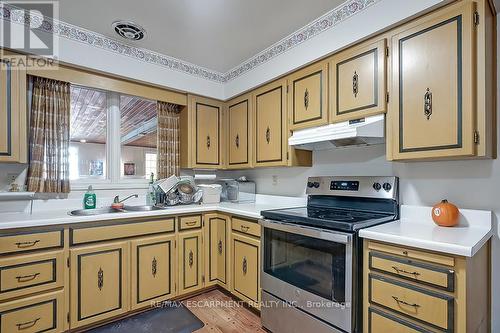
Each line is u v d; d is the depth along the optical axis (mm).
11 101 1910
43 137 2166
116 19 2020
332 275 1574
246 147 2793
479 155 1335
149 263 2230
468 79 1345
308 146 2330
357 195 2014
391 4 1612
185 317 2170
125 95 2705
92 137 2607
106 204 2561
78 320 1894
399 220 1797
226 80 3055
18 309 1687
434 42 1463
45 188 2170
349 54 1867
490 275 1504
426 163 1768
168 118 2879
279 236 1943
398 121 1609
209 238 2611
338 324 1538
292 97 2291
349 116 1855
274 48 2426
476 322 1274
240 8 1879
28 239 1728
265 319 2025
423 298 1244
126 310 2105
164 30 2170
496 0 1401
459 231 1439
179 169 2973
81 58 2174
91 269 1957
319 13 1958
